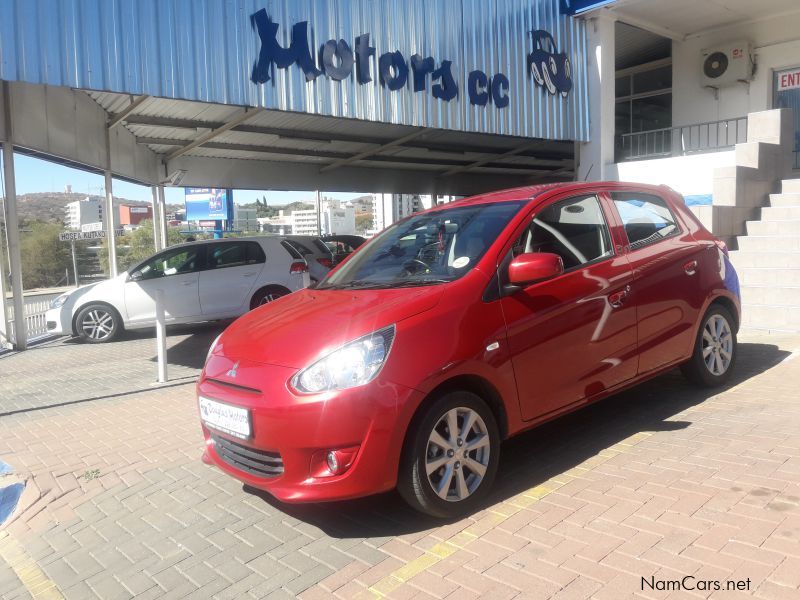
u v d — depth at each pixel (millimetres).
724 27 14148
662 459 4141
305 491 3328
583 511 3533
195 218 37188
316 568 3266
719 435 4465
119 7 7422
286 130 17078
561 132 12586
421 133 18031
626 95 17031
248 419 3479
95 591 3305
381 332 3420
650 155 15258
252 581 3213
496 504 3738
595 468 4109
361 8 9625
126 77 7484
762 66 13734
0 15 6660
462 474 3611
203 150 19031
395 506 3883
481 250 4055
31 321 12062
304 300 4352
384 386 3303
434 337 3516
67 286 19031
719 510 3375
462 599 2842
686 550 3027
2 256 10727
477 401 3656
